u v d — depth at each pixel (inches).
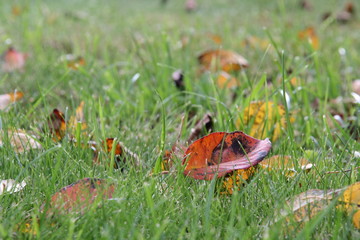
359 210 53.1
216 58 81.0
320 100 67.7
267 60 94.5
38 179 56.5
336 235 52.2
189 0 187.2
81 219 53.0
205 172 55.6
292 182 55.9
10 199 55.3
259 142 56.1
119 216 53.0
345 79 78.2
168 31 135.0
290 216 52.9
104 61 96.0
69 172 57.1
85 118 64.9
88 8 184.2
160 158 57.2
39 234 51.9
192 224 53.1
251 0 203.8
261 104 64.8
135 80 75.2
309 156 59.7
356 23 154.3
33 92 74.2
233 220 53.7
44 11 162.4
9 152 59.1
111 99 70.7
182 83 73.6
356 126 65.6
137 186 56.1
